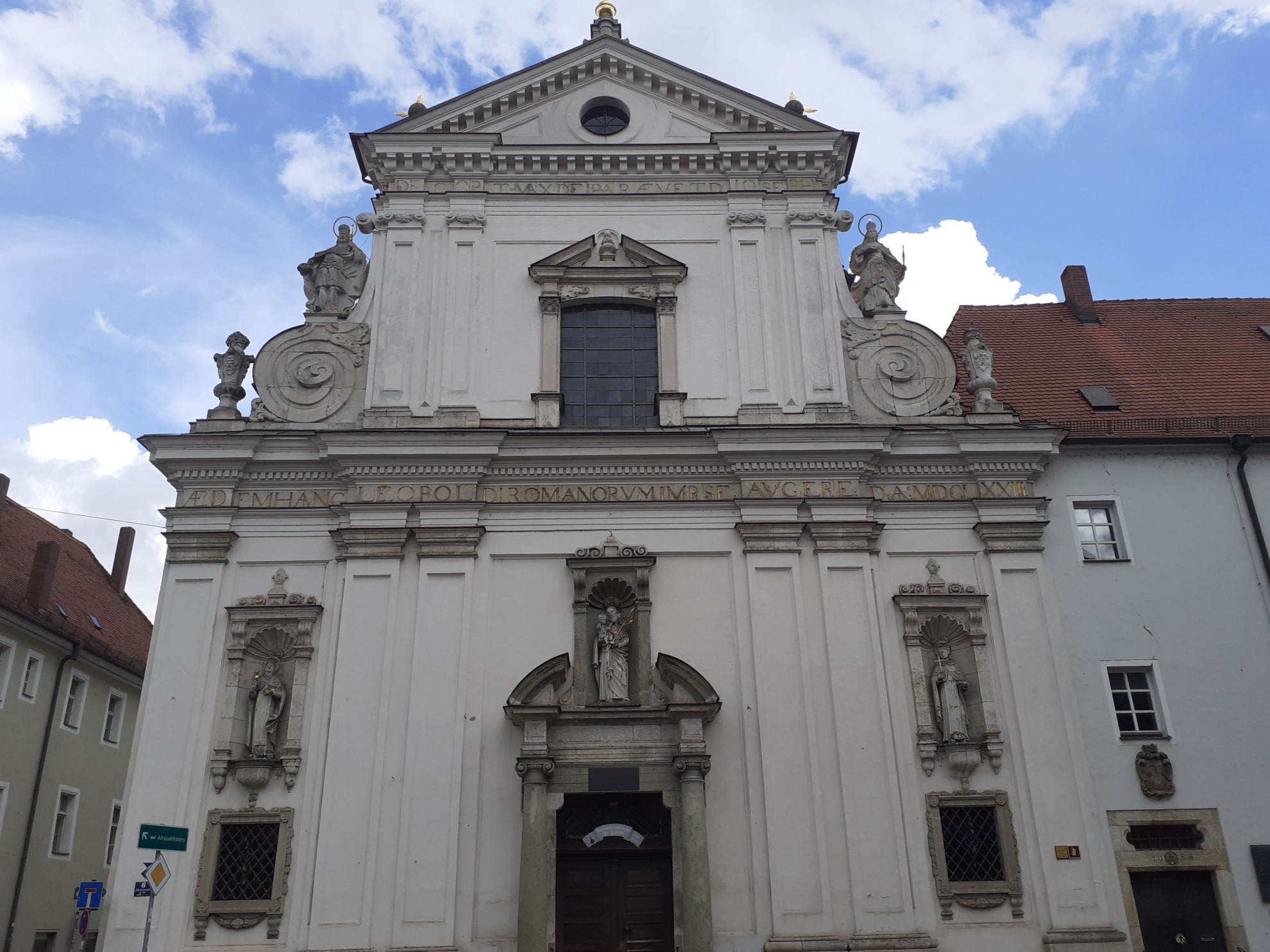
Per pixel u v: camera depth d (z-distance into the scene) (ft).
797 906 49.85
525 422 60.23
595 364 63.00
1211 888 51.88
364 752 52.08
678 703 51.62
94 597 102.27
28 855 82.43
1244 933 50.67
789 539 57.06
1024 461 59.31
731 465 58.44
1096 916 50.03
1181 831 52.65
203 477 57.67
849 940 49.29
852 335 63.26
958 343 77.51
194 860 50.26
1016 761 53.11
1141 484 60.08
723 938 49.49
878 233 66.59
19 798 81.87
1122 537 58.80
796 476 58.54
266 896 50.06
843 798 51.83
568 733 52.65
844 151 67.56
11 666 81.97
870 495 58.39
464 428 58.23
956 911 50.37
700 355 62.39
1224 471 60.64
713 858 50.98
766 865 50.70
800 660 54.54
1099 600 57.11
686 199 66.39
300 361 61.52
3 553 91.35
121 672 96.22
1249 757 53.93
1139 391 68.49
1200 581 57.77
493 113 68.18
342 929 48.88
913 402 61.67
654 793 52.19
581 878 51.60
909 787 52.42
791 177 66.85
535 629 55.31
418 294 62.95
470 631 54.80
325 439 57.52
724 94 68.08
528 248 64.85
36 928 83.35
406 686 53.57
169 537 56.24
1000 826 51.88
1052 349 75.25
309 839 50.72
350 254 64.95
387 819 50.90
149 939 48.75
